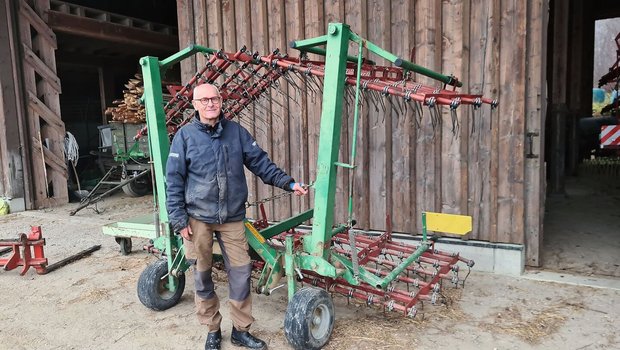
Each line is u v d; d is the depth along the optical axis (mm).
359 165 4387
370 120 4305
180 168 2480
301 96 4645
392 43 4156
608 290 3383
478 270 3900
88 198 6738
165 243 3129
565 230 5055
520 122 3682
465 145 3912
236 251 2590
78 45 8820
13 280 3947
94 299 3490
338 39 2566
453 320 3000
